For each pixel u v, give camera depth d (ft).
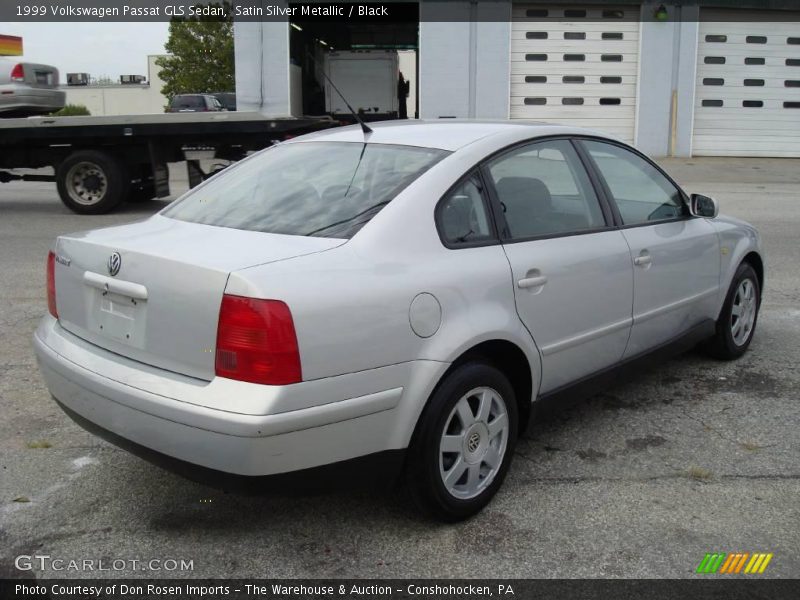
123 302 10.18
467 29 68.69
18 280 25.00
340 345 9.28
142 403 9.46
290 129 40.32
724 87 70.90
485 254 11.10
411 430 10.08
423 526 10.84
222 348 9.03
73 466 12.53
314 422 9.13
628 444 13.48
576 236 12.71
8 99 43.14
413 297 9.98
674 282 14.79
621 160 14.60
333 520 11.01
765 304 22.76
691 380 16.56
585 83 70.13
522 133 12.65
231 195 12.25
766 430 14.05
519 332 11.31
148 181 44.29
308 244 10.04
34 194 50.49
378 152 12.09
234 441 8.82
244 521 10.98
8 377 16.38
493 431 11.23
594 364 13.12
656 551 10.25
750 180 58.49
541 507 11.36
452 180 11.21
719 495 11.71
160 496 11.64
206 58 132.16
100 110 174.40
